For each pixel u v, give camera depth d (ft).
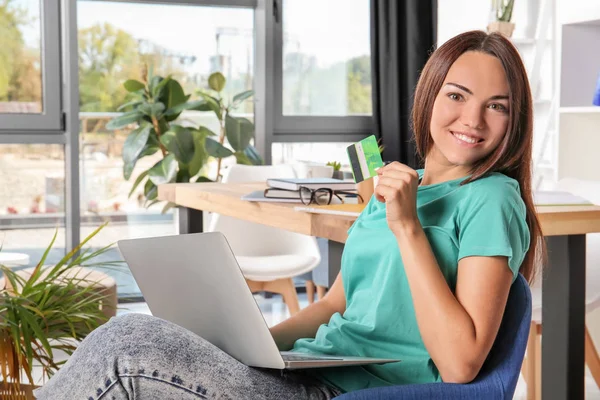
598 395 11.56
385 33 18.56
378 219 5.74
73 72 17.46
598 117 13.85
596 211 7.36
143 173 17.03
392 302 5.33
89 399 4.59
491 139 5.25
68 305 8.03
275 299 18.92
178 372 4.69
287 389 5.08
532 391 10.52
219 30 18.67
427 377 5.26
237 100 17.58
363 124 19.54
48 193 17.75
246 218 9.27
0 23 17.03
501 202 5.00
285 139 19.03
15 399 7.55
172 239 5.21
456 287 4.97
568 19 13.58
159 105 16.66
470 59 5.30
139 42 18.11
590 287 10.16
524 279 5.30
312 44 19.17
